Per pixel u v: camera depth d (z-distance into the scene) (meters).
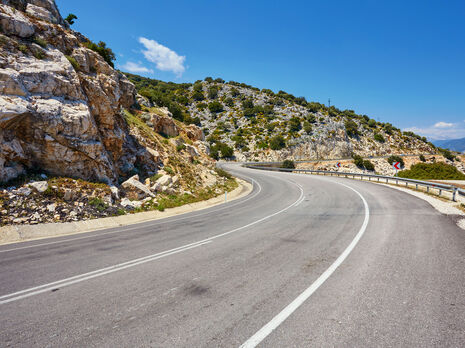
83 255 6.03
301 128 93.94
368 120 134.75
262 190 22.42
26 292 3.98
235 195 21.06
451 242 5.86
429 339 2.58
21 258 5.87
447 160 87.81
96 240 7.68
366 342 2.58
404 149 106.94
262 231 7.91
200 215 12.26
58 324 3.06
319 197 15.69
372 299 3.45
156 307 3.42
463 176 30.09
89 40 23.22
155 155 20.17
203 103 113.69
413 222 8.02
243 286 4.01
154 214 12.95
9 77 10.41
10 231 8.24
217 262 5.19
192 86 139.50
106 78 16.48
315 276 4.29
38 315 3.28
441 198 12.97
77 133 12.39
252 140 84.81
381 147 103.62
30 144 11.13
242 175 37.00
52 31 14.01
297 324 2.93
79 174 12.63
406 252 5.30
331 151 89.25
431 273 4.21
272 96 127.69
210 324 2.99
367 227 7.69
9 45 11.38
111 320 3.13
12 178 10.39
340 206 12.01
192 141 36.31
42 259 5.76
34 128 11.05
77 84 13.22
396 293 3.59
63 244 7.25
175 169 20.98
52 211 9.98
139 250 6.34
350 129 105.62
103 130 15.05
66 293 3.92
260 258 5.34
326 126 95.94
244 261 5.19
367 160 74.44
